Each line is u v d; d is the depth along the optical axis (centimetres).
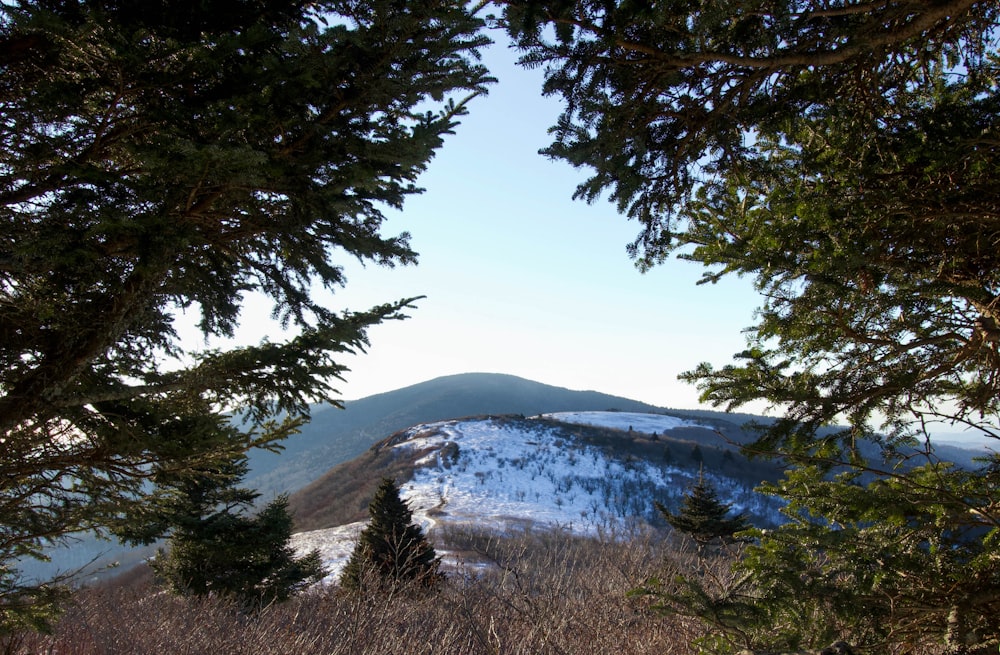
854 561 330
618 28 273
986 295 291
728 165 344
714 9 260
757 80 303
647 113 319
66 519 390
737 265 356
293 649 636
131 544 711
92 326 319
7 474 339
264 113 291
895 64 318
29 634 660
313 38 281
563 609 584
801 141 344
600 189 344
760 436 322
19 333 323
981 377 321
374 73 304
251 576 1459
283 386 357
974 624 293
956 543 336
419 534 1525
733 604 334
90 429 361
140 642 708
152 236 274
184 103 290
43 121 285
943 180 311
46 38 261
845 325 324
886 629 317
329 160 314
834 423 314
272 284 391
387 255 385
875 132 311
